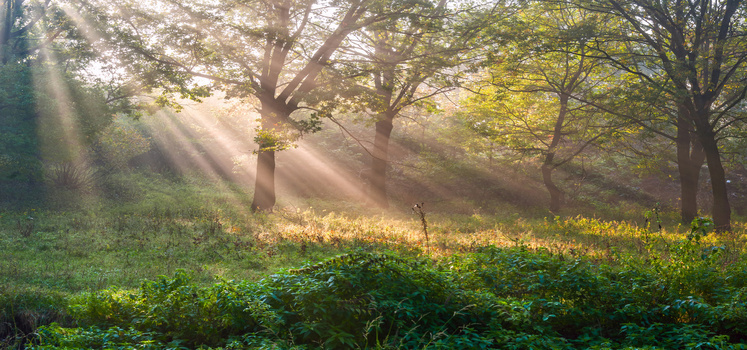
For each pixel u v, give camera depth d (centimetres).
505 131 2752
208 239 1296
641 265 822
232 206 2192
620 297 649
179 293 595
